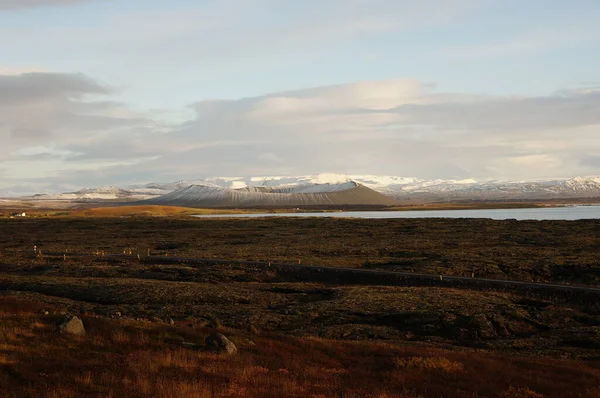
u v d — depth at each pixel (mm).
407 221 190250
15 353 24516
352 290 67750
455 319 51656
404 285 76688
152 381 22594
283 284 75500
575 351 41094
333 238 142000
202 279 82938
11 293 65000
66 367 23438
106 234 169875
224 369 25688
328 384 25578
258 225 194500
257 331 36750
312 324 51344
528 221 173875
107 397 20094
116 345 27812
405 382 27203
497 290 70062
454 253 100812
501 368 31500
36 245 138875
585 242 114562
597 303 61750
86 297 66125
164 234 166250
